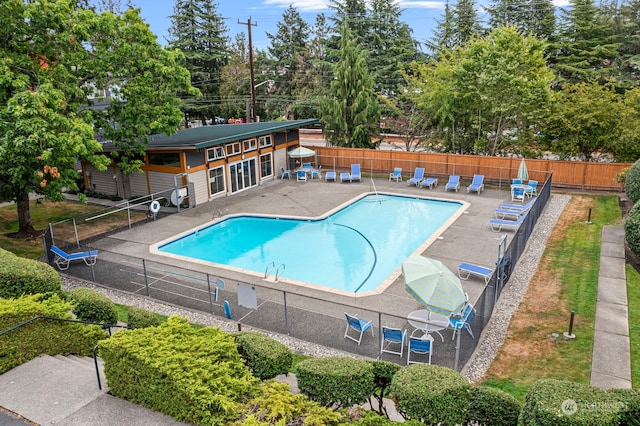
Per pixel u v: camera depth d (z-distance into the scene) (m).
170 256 17.78
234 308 13.51
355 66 34.28
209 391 5.86
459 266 15.48
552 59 43.44
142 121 20.09
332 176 29.70
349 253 18.72
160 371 6.18
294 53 60.28
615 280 14.48
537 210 19.97
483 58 26.78
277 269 16.39
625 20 45.59
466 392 6.05
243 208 24.52
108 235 20.42
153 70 19.84
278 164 31.30
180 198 23.75
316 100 45.91
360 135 34.97
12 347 7.93
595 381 9.71
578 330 11.77
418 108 33.78
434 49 50.75
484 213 22.42
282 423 5.31
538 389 5.66
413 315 12.26
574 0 42.16
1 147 14.13
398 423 5.63
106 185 27.02
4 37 16.33
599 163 24.67
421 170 28.36
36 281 10.02
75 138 15.36
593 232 18.89
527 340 11.48
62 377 7.60
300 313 13.12
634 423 5.26
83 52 18.22
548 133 26.75
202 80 48.94
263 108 53.31
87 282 15.44
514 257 15.52
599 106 24.64
